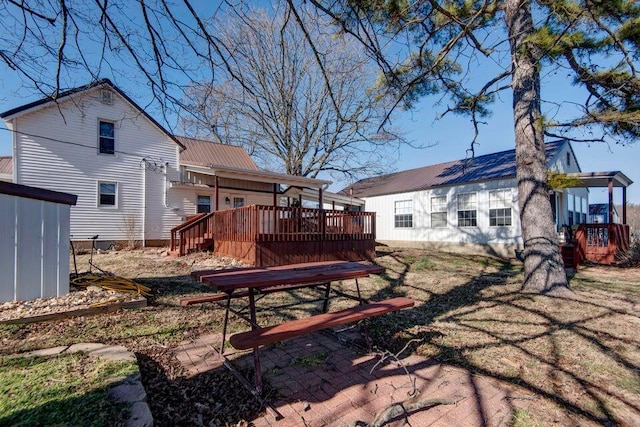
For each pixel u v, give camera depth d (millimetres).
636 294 5555
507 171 11766
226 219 9492
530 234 5812
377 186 18062
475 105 6898
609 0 3953
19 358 2648
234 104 11109
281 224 8562
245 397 2391
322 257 9172
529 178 5824
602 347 3320
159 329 3656
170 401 2291
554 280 5574
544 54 4215
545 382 2615
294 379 2676
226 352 3145
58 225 4355
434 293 5742
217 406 2258
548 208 5750
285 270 3779
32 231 4148
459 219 13078
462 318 4297
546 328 3891
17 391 2105
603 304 4910
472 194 12656
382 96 6105
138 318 3963
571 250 8938
